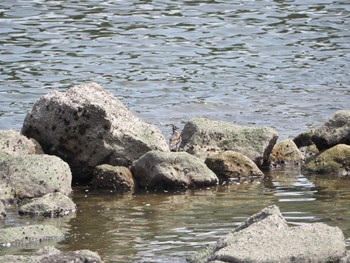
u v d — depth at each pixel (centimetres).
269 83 7906
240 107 7169
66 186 4797
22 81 7688
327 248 3497
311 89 7731
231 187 5025
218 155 5312
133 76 7981
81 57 8544
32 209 4403
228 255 3416
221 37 9525
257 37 9562
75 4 10625
